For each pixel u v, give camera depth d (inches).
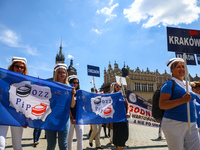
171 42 97.6
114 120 173.9
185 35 100.7
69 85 144.3
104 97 179.2
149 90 1998.0
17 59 124.5
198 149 87.3
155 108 104.9
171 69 103.8
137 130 435.2
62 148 120.0
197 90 165.8
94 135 219.5
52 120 120.9
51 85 127.6
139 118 276.5
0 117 101.5
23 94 114.9
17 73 116.6
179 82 96.2
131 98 278.8
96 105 171.3
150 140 280.7
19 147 110.0
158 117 104.3
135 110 276.8
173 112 89.7
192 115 89.9
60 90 130.0
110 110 177.6
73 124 151.3
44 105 121.2
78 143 147.6
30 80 120.1
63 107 127.7
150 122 282.4
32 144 244.5
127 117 179.3
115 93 189.5
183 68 98.6
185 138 89.7
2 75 110.3
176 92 91.3
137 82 1956.2
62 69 141.9
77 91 162.1
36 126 114.3
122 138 170.6
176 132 87.4
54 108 124.1
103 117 170.9
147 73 2047.2
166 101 87.6
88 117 160.7
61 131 122.6
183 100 81.5
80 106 157.6
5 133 99.4
